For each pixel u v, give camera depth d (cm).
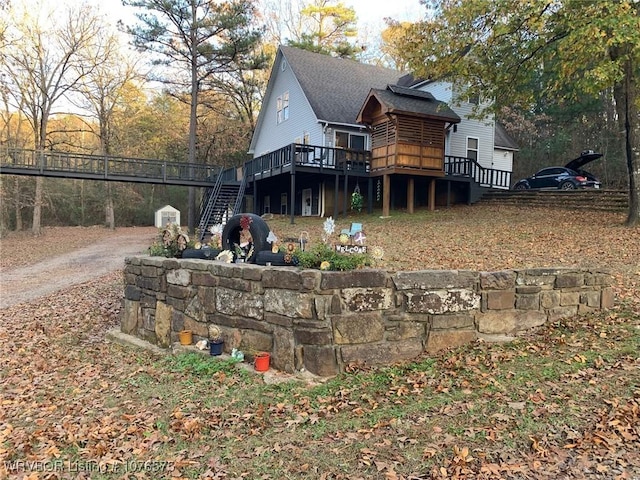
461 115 2150
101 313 852
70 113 2889
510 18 1166
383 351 458
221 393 426
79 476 308
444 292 483
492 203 1883
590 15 1002
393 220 1625
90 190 3841
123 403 429
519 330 515
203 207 2434
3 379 539
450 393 389
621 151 2391
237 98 3272
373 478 283
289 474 293
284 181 2111
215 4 2512
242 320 505
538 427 327
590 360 427
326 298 442
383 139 1819
